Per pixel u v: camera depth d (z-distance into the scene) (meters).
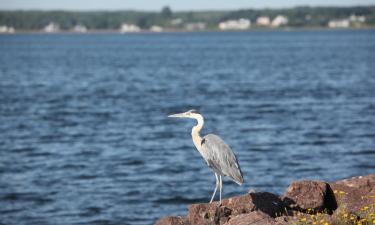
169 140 34.03
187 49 172.88
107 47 198.50
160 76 79.50
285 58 114.75
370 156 28.62
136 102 51.44
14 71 88.19
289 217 12.04
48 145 32.47
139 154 30.08
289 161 27.84
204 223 12.20
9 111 45.56
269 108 45.75
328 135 34.19
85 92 59.53
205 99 52.81
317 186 13.04
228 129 36.97
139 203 21.77
